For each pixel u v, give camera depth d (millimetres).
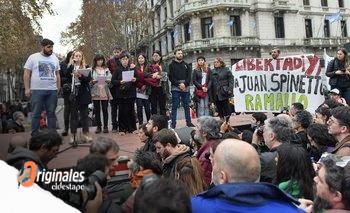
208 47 36000
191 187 3660
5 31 19719
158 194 1984
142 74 8578
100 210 2594
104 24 40094
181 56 8820
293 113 7023
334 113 4660
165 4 43844
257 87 8930
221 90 9023
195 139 4969
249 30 37562
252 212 2387
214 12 36094
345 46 13109
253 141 5520
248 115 13586
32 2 20031
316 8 41562
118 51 8867
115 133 8516
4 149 3789
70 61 7406
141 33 44844
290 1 39281
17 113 8586
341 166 2973
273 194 2516
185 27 38469
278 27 39156
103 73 8586
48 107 6426
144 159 3527
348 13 43875
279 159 3666
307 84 8633
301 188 3520
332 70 8625
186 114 8875
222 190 2492
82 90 6750
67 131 7430
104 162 2766
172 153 4434
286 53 39156
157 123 5625
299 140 4492
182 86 8648
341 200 2818
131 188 3555
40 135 3221
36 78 6309
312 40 40469
